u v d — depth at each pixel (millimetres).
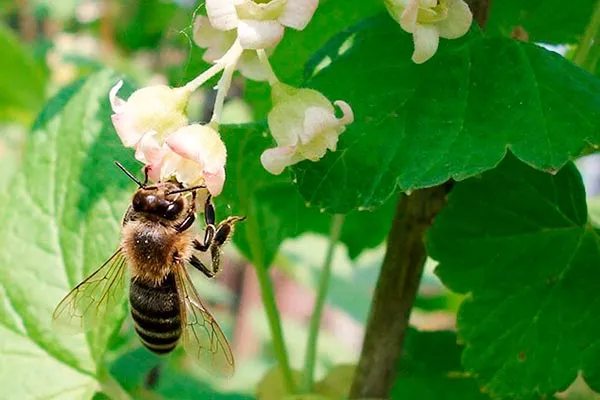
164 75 236
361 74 148
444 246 154
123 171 157
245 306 278
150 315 156
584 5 158
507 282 153
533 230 154
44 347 157
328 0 155
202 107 188
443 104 146
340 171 145
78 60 222
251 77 144
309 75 150
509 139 144
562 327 152
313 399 162
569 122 144
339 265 229
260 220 167
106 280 157
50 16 268
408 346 166
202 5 146
